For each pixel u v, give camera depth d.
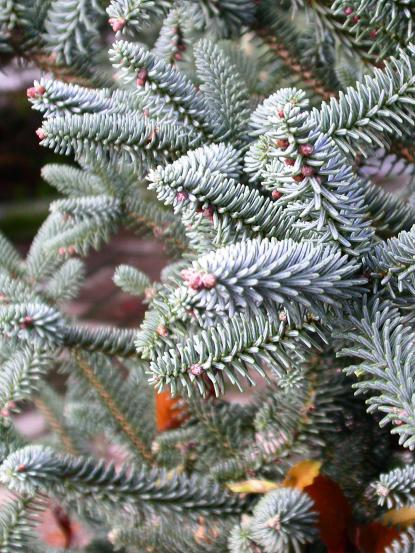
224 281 0.41
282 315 0.47
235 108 0.58
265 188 0.52
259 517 0.51
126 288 0.73
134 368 0.74
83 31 0.65
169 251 0.72
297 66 0.67
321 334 0.47
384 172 0.62
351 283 0.45
